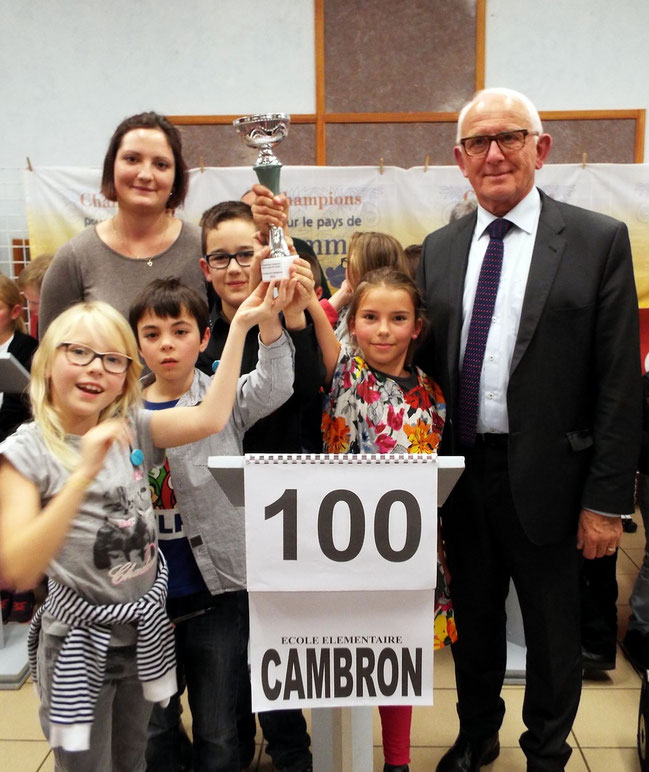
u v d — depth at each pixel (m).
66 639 1.37
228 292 1.87
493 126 1.74
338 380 1.83
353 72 4.78
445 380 1.88
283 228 1.64
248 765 2.12
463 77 4.77
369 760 1.46
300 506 1.24
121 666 1.44
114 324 1.35
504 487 1.82
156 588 1.46
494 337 1.80
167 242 2.27
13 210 4.79
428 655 1.28
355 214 4.20
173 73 4.77
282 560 1.25
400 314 1.77
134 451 1.43
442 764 2.09
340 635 1.28
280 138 1.67
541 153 1.85
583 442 1.80
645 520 2.70
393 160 4.86
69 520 1.13
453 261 1.91
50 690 1.39
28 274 3.69
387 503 1.24
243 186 4.21
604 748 2.25
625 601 3.28
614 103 4.78
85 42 4.73
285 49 4.75
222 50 4.75
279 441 1.85
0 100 4.78
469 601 1.95
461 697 2.06
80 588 1.36
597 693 2.57
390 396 1.81
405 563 1.25
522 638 2.76
